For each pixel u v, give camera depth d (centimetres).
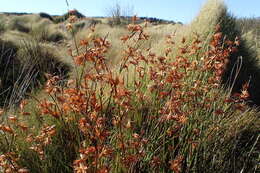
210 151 323
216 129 332
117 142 268
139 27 271
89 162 243
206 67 320
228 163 326
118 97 254
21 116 359
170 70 306
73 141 279
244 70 695
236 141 339
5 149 286
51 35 1429
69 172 277
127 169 259
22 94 400
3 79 582
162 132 312
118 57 693
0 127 240
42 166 280
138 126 321
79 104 241
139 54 290
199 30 685
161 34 1023
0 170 253
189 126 310
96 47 249
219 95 385
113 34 1223
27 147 296
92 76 251
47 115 334
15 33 1302
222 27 721
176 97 288
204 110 349
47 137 245
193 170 294
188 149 306
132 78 469
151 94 353
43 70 538
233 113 388
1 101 522
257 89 685
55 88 259
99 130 230
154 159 259
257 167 330
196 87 318
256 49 831
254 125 413
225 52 318
